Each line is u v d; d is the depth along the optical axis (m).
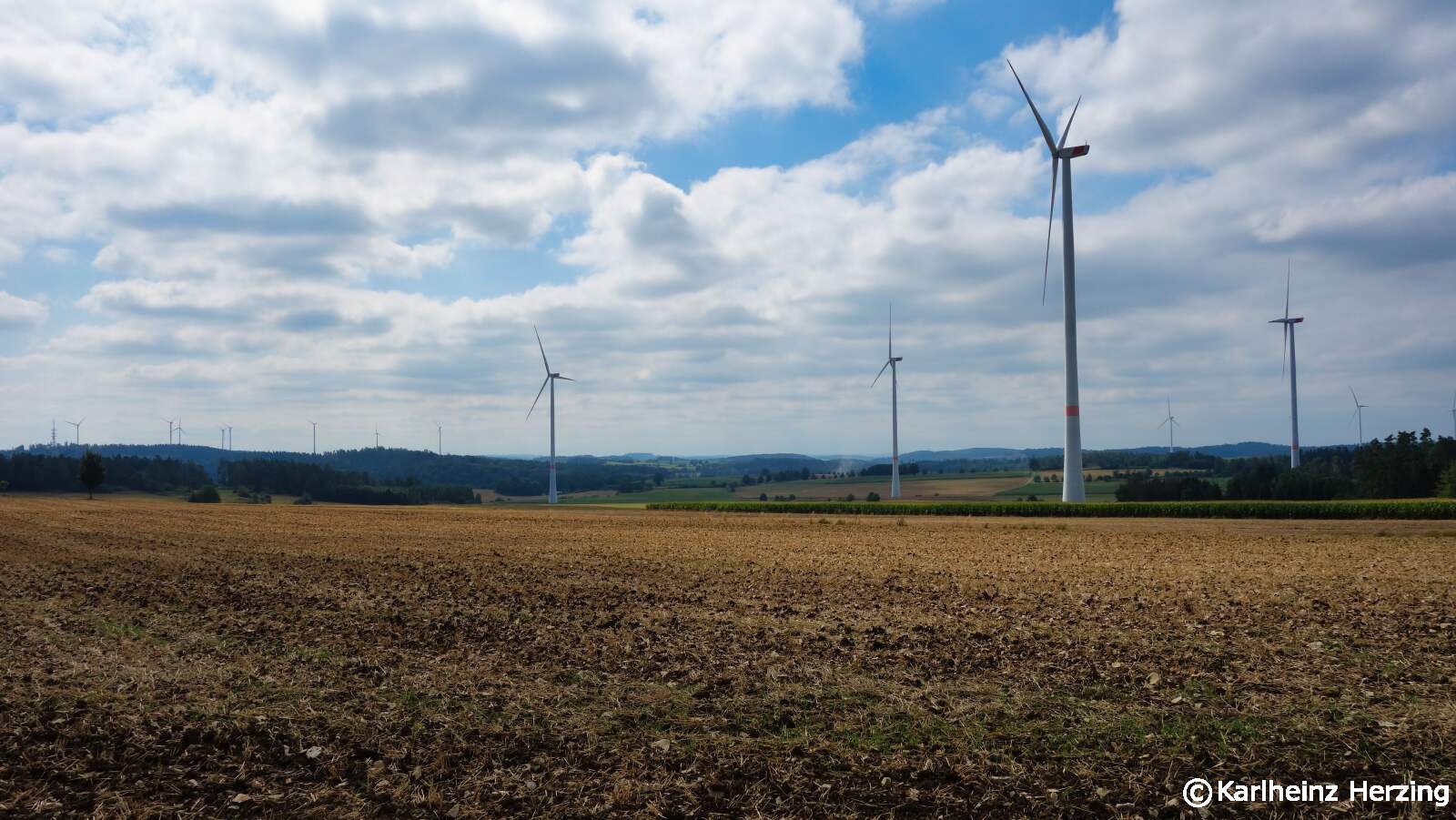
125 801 7.94
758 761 8.77
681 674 12.28
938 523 52.50
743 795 8.01
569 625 16.30
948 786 8.10
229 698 11.12
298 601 19.61
